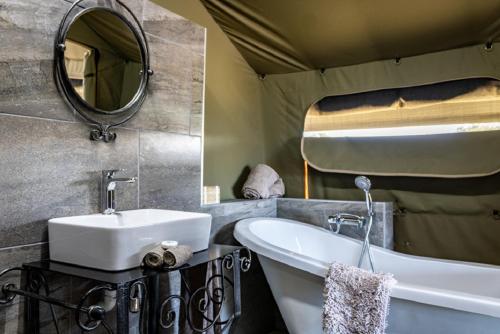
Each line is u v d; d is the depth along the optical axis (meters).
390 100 2.56
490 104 2.23
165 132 1.83
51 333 1.31
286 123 2.98
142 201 1.69
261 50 2.74
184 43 1.96
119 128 1.60
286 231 2.43
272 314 2.65
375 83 2.59
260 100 3.07
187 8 2.33
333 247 2.36
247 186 2.64
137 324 1.60
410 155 2.46
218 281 1.94
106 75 1.54
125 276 1.10
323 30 2.36
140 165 1.69
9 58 1.21
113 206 1.51
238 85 2.82
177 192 1.88
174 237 1.34
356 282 1.41
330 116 2.78
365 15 2.14
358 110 2.67
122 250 1.16
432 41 2.28
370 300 1.36
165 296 1.73
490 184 2.23
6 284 1.19
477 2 1.90
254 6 2.30
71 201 1.40
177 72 1.91
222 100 2.65
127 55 1.64
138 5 1.70
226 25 2.59
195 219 1.44
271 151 3.05
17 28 1.24
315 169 2.82
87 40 1.47
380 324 1.33
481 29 2.11
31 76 1.28
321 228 2.48
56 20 1.36
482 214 2.25
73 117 1.41
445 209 2.36
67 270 1.16
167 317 1.64
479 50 2.25
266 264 1.86
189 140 1.97
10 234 1.21
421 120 2.44
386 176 2.55
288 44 2.58
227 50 2.71
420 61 2.44
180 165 1.91
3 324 1.18
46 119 1.32
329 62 2.70
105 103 1.53
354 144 2.67
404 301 1.37
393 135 2.53
